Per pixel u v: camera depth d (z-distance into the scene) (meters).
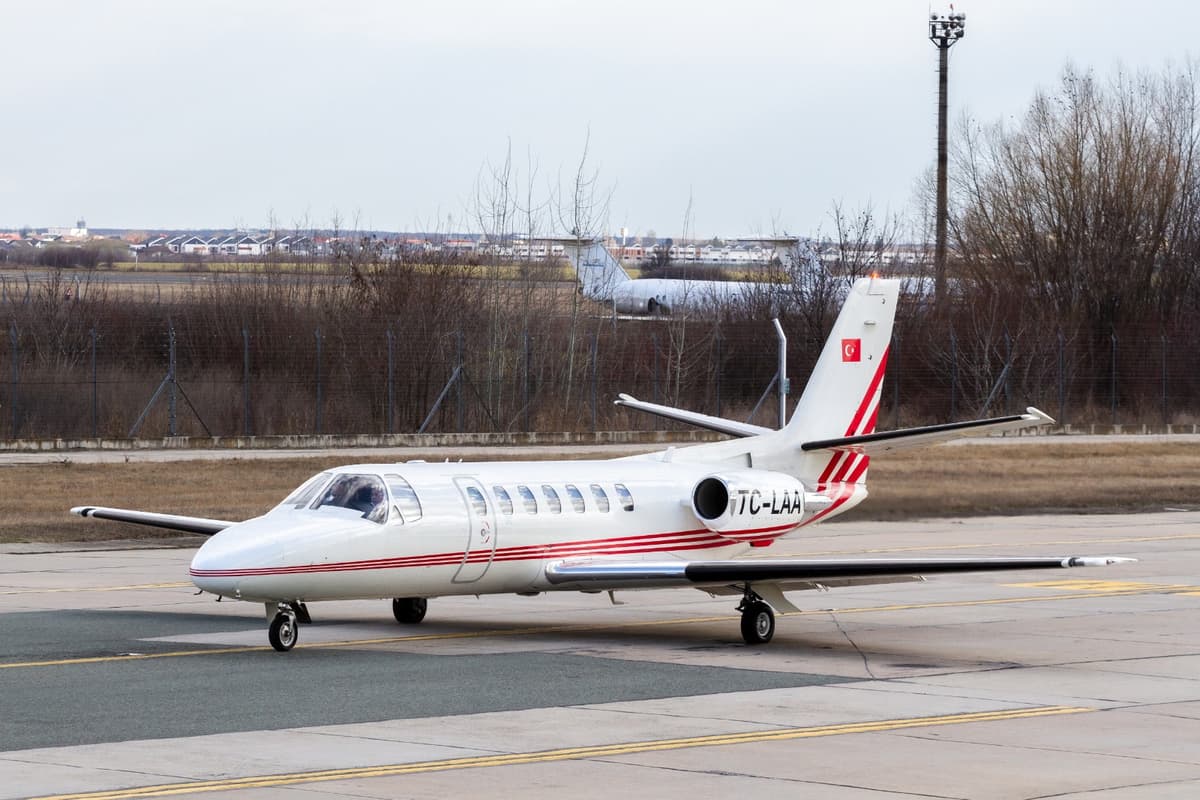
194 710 54.53
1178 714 56.03
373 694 58.31
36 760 45.94
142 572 101.31
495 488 74.44
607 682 62.03
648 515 79.44
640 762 46.62
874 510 150.50
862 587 100.38
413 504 70.75
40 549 114.56
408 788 42.78
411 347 195.00
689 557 81.12
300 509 70.25
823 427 88.06
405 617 80.44
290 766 45.41
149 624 78.00
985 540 127.44
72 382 182.62
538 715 54.38
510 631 78.38
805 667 66.94
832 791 43.06
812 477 87.81
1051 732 52.34
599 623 81.88
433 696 58.06
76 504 134.25
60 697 57.06
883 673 65.50
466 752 47.75
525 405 197.38
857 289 89.00
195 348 197.50
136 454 170.12
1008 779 44.84
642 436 198.38
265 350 197.00
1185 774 45.78
